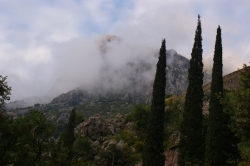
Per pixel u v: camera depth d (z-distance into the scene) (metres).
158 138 34.34
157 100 36.00
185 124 33.47
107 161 56.06
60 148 22.83
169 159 43.25
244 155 18.55
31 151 20.48
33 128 20.16
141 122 75.44
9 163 18.84
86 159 57.09
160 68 37.72
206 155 29.33
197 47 37.16
